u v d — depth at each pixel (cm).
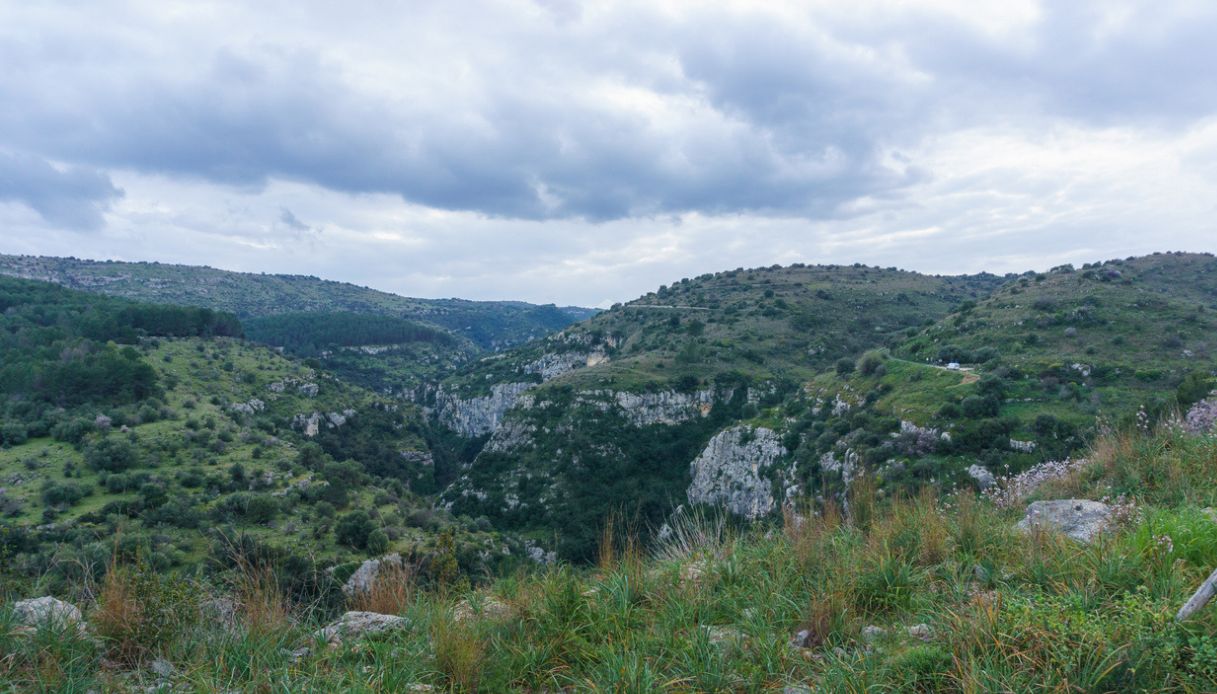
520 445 8025
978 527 542
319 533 3394
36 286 11162
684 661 383
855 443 4497
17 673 381
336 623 494
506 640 439
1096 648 323
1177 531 450
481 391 12794
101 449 4944
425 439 10912
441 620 448
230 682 387
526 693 389
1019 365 5172
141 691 384
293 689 366
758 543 601
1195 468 697
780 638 403
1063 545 475
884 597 459
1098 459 825
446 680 396
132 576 470
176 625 446
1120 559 426
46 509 3794
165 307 10475
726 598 482
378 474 8719
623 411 8031
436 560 611
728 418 8231
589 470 7425
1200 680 302
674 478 7419
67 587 483
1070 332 6016
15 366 6450
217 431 6316
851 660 367
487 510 7231
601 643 426
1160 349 5353
